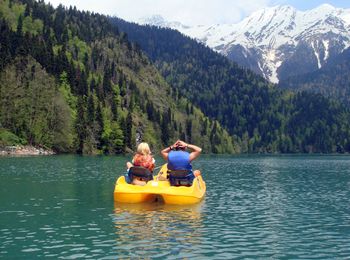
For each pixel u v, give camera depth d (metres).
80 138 129.50
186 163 21.45
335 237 14.99
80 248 12.94
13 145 114.56
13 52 151.62
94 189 27.52
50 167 52.53
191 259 12.07
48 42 181.38
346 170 59.72
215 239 14.38
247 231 15.77
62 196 23.92
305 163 89.12
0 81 124.25
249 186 32.78
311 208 21.56
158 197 21.14
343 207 21.95
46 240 13.84
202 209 20.23
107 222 16.59
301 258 12.46
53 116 121.75
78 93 156.75
